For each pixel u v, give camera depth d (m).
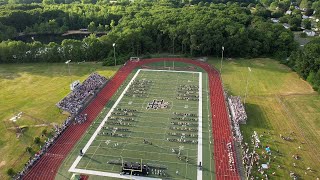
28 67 149.75
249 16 189.75
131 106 111.38
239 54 162.00
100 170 80.25
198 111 107.94
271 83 131.00
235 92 123.25
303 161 84.06
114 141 92.00
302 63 132.75
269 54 164.50
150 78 135.38
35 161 83.56
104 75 138.88
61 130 96.56
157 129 97.62
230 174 78.94
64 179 77.25
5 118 104.44
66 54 155.38
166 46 169.75
